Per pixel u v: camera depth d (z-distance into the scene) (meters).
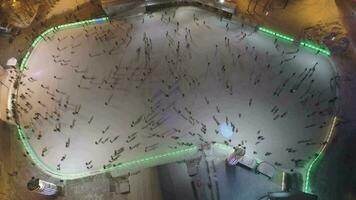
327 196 39.25
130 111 45.78
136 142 43.91
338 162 40.50
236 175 40.50
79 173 42.94
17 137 45.53
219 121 43.91
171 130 44.06
